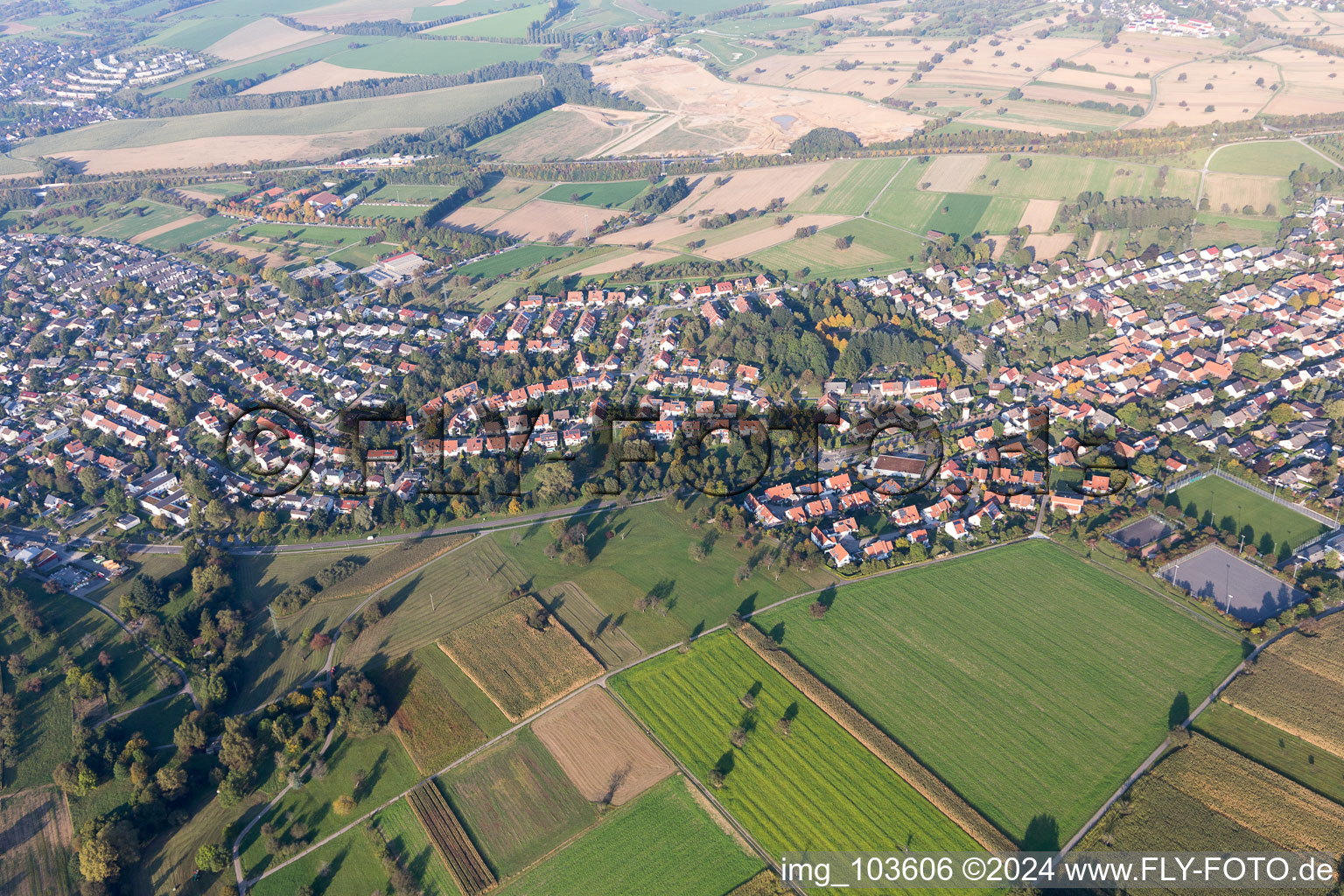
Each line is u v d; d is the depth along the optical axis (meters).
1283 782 165.50
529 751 184.62
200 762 185.50
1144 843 158.25
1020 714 185.38
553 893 157.12
